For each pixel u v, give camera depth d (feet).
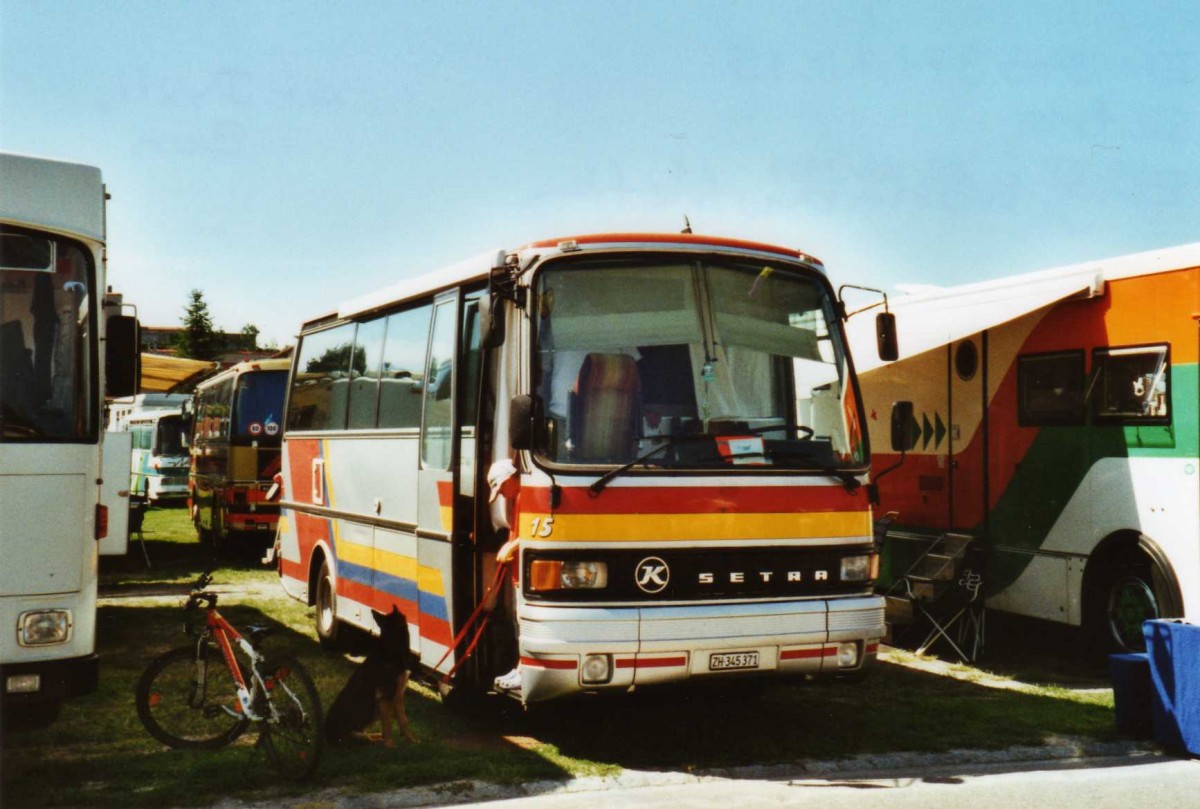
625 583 23.41
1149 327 33.91
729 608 23.90
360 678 25.88
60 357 23.77
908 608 37.42
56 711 23.43
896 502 43.75
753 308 26.16
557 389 24.21
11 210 23.57
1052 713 29.60
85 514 23.59
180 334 266.16
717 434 24.80
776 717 29.04
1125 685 27.50
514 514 25.29
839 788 23.11
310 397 41.63
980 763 25.48
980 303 38.47
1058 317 36.94
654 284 25.52
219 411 71.72
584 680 22.88
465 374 28.30
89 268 24.38
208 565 64.08
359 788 22.58
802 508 25.03
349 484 36.14
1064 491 36.42
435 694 31.81
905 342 38.81
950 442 41.16
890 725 28.17
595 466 23.70
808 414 26.04
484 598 26.22
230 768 23.79
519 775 23.47
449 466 28.19
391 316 34.14
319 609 39.04
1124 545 34.73
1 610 22.47
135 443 139.64
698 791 22.86
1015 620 43.37
